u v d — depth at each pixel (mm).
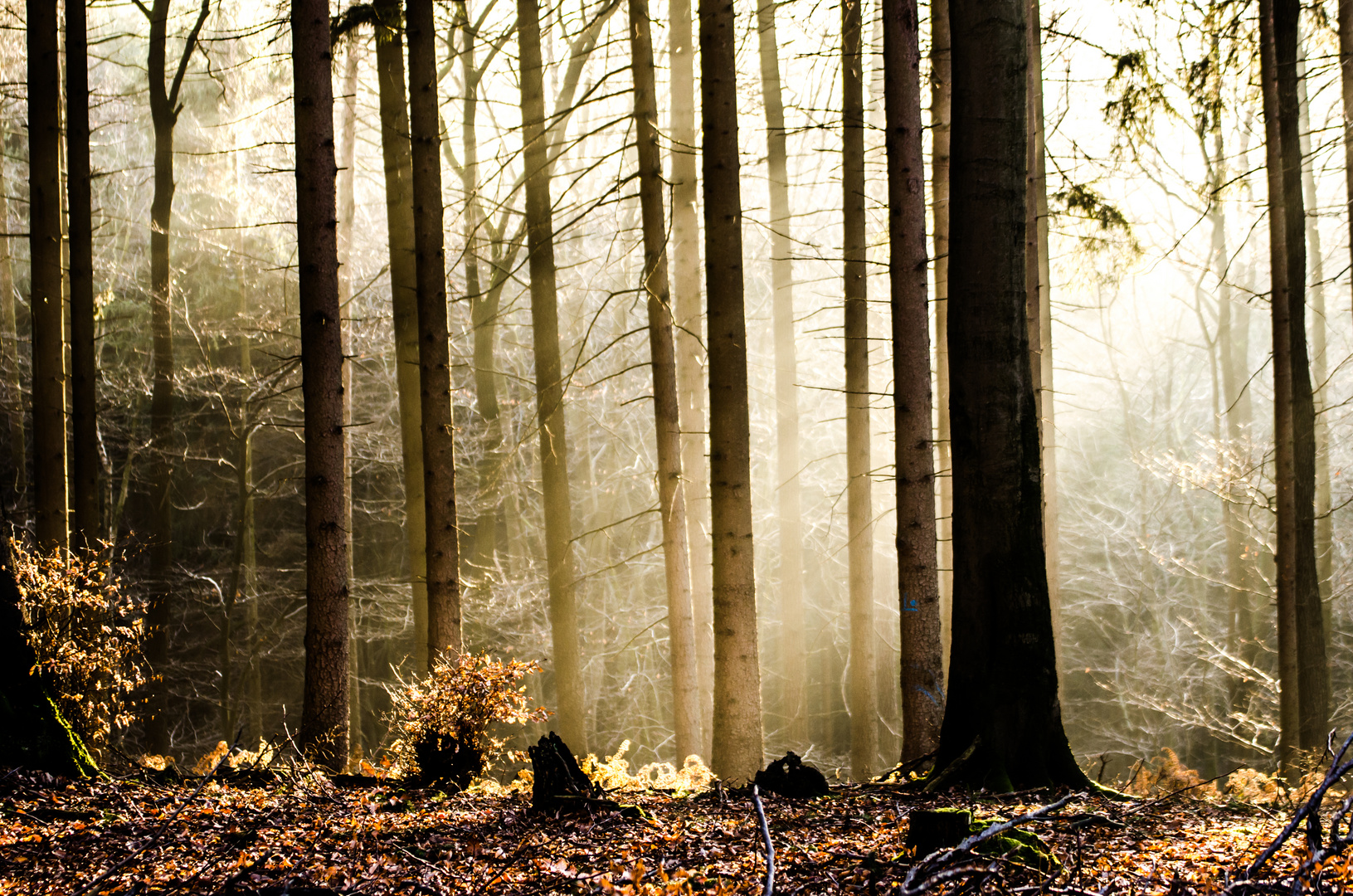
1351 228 12430
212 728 26109
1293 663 12789
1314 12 12828
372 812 6906
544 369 15523
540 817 6777
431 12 12125
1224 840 5762
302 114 10297
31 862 5332
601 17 15750
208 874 5133
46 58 12406
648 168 13516
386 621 25109
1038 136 15477
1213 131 14109
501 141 20016
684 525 13727
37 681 7645
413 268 15039
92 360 13602
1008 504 7922
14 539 8297
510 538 22125
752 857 5465
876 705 20500
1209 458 21750
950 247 8156
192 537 26453
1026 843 4770
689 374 16266
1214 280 23469
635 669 25266
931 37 13820
